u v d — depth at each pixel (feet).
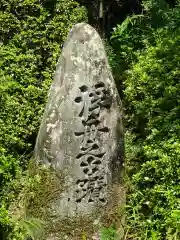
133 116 14.15
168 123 12.17
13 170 11.96
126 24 18.03
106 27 21.52
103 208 11.10
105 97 11.00
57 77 11.10
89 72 10.85
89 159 10.91
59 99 10.91
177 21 16.33
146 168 11.79
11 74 13.88
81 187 10.88
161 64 13.97
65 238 10.87
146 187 11.88
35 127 13.42
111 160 11.14
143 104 13.47
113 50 17.58
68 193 10.85
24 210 11.27
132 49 16.42
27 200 11.23
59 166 10.88
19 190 11.69
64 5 14.76
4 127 12.84
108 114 11.05
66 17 14.74
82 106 10.78
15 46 14.28
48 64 14.39
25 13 14.49
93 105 10.83
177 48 14.34
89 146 10.87
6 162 11.76
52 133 10.93
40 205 11.01
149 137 12.29
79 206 10.91
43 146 11.04
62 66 11.05
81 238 10.89
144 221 11.28
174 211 10.47
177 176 11.19
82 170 10.84
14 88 13.52
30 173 11.37
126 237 11.21
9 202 11.59
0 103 13.14
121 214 11.34
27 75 13.98
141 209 11.66
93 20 20.65
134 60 15.93
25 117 13.37
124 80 15.66
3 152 11.96
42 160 11.07
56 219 10.90
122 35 17.78
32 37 14.42
